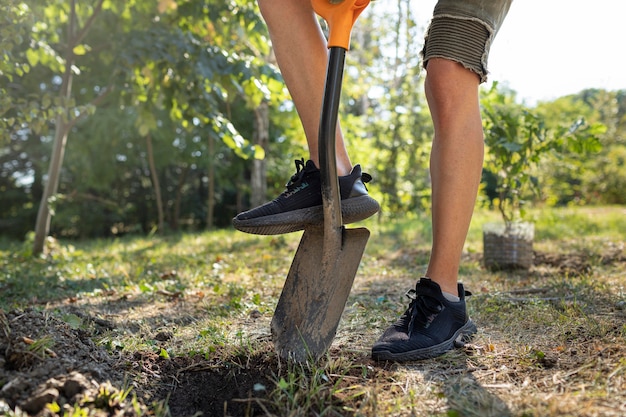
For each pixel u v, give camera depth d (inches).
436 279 73.6
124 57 213.6
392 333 72.2
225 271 167.5
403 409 55.6
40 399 50.9
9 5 147.3
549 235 239.1
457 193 71.6
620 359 63.7
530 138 169.9
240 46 241.1
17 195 684.7
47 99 173.2
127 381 61.8
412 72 432.8
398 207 435.5
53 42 248.5
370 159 384.5
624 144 601.0
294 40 70.2
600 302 97.8
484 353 71.4
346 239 67.5
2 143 161.3
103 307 120.0
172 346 79.7
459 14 70.1
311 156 71.7
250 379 65.1
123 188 694.5
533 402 54.3
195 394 62.9
